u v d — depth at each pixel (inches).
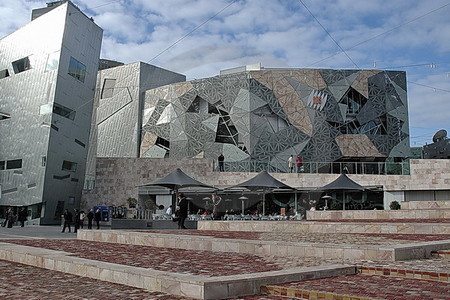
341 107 2012.8
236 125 2015.3
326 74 2022.6
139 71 2294.5
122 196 1565.0
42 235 908.6
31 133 1541.6
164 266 336.5
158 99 2228.1
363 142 2004.2
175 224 1057.5
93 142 2375.7
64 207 1577.3
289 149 1972.2
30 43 1611.7
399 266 309.9
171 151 2154.3
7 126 1641.2
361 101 2038.6
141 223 1056.2
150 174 1558.8
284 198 1568.7
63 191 1565.0
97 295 276.4
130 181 1567.4
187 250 468.1
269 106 1993.1
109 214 1485.0
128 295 273.0
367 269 308.8
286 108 1994.3
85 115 1665.8
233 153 2023.9
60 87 1509.6
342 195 1544.0
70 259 379.6
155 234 542.0
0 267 415.2
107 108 2372.0
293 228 650.2
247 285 262.8
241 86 2026.3
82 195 1605.6
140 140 2255.2
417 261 339.0
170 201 1531.7
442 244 377.7
